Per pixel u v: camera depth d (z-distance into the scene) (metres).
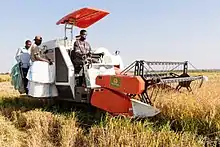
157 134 5.78
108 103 6.86
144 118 6.70
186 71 8.48
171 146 5.31
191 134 6.11
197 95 7.68
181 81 7.64
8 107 9.48
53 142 6.53
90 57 8.38
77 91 8.16
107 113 6.82
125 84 6.45
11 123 7.74
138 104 6.33
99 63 8.53
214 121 6.49
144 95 6.57
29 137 6.62
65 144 6.05
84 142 6.21
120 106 6.63
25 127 7.59
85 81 7.93
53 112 8.23
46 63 8.53
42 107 9.32
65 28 8.84
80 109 8.72
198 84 8.96
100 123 6.45
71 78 8.15
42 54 8.80
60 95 8.76
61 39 8.62
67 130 6.50
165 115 7.09
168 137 5.65
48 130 7.02
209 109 6.76
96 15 8.77
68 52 8.68
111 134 5.76
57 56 8.49
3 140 6.22
